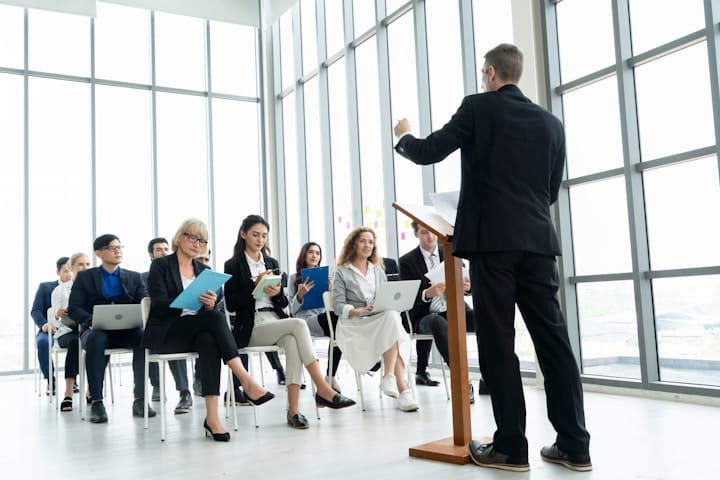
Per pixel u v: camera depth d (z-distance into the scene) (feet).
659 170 13.64
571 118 15.66
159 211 27.50
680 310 13.14
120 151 26.91
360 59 24.08
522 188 7.35
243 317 11.76
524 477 7.08
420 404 12.84
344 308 12.71
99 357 12.78
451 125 7.55
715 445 8.43
